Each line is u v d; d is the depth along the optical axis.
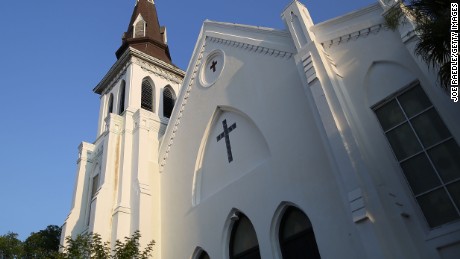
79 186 20.61
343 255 8.78
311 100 10.68
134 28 30.03
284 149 11.48
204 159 15.41
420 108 9.06
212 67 16.61
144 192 16.33
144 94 24.25
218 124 15.30
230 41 15.80
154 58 25.88
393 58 9.76
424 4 6.63
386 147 9.33
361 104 10.09
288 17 12.82
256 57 14.09
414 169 8.77
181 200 15.42
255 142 13.16
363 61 10.43
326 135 9.84
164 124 20.11
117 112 23.88
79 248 12.68
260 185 11.88
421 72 9.12
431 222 8.16
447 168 8.30
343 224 9.05
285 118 11.84
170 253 14.80
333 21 11.51
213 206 13.57
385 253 7.50
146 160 17.72
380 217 8.05
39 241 31.31
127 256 12.06
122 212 15.83
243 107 13.81
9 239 30.05
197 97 16.73
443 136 8.54
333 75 10.61
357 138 9.37
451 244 7.61
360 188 8.42
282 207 11.02
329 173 9.88
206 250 13.19
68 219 19.05
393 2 9.93
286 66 12.55
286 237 10.92
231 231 12.88
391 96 9.62
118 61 25.69
